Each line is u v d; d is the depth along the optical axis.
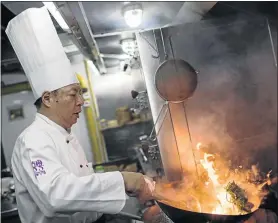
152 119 1.79
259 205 1.19
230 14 2.15
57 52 1.21
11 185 2.53
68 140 1.25
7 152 3.51
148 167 2.17
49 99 1.18
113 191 1.05
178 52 1.92
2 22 2.47
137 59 1.91
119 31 1.95
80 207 1.00
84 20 1.44
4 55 2.60
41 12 1.22
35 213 1.15
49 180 1.00
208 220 0.99
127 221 1.38
